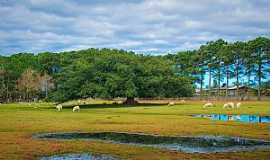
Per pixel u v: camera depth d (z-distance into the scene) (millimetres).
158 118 48375
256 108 70000
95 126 38781
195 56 156250
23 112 64000
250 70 140250
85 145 26422
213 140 29312
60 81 91438
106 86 87250
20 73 156250
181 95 107000
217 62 152000
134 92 88375
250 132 33688
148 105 87125
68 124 40906
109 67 91375
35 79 151625
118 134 32938
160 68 97188
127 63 92312
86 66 88500
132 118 48438
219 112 60406
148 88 94250
